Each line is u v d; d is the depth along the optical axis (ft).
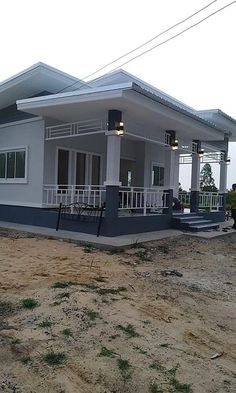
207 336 14.29
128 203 44.27
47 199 41.73
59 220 38.70
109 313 15.53
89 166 47.60
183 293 19.71
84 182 47.01
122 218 35.78
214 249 33.63
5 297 17.06
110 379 10.71
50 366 11.21
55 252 27.96
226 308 17.92
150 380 10.76
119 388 10.35
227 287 21.76
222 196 59.11
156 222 41.45
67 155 44.52
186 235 39.47
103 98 30.55
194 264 27.17
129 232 36.94
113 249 29.40
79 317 14.82
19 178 44.88
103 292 18.29
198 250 32.55
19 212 44.88
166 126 41.11
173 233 39.78
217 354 12.80
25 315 14.94
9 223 45.01
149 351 12.49
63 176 44.09
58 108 35.40
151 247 31.78
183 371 11.39
